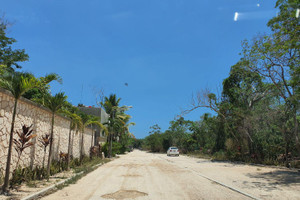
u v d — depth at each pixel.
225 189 8.98
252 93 24.22
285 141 18.20
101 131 31.05
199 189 8.87
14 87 7.74
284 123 17.89
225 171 15.34
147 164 20.52
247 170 16.06
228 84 28.22
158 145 67.06
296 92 15.38
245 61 19.17
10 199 6.53
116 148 34.06
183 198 7.32
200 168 17.34
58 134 14.79
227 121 27.22
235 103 26.95
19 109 9.54
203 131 47.16
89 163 17.77
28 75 10.22
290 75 15.67
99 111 30.56
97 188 8.90
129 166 18.34
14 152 9.18
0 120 8.17
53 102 11.15
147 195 7.69
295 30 12.48
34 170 10.34
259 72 18.94
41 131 11.98
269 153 21.50
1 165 8.25
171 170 15.62
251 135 24.11
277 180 11.34
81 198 7.23
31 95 14.33
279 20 13.86
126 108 39.88
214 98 26.88
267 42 15.75
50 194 7.77
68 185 9.45
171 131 61.88
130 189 8.70
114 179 11.27
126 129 44.56
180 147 58.34
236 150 26.44
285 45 13.54
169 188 8.98
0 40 17.11
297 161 17.84
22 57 18.19
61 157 14.12
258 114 20.12
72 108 17.48
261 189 8.96
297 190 8.80
